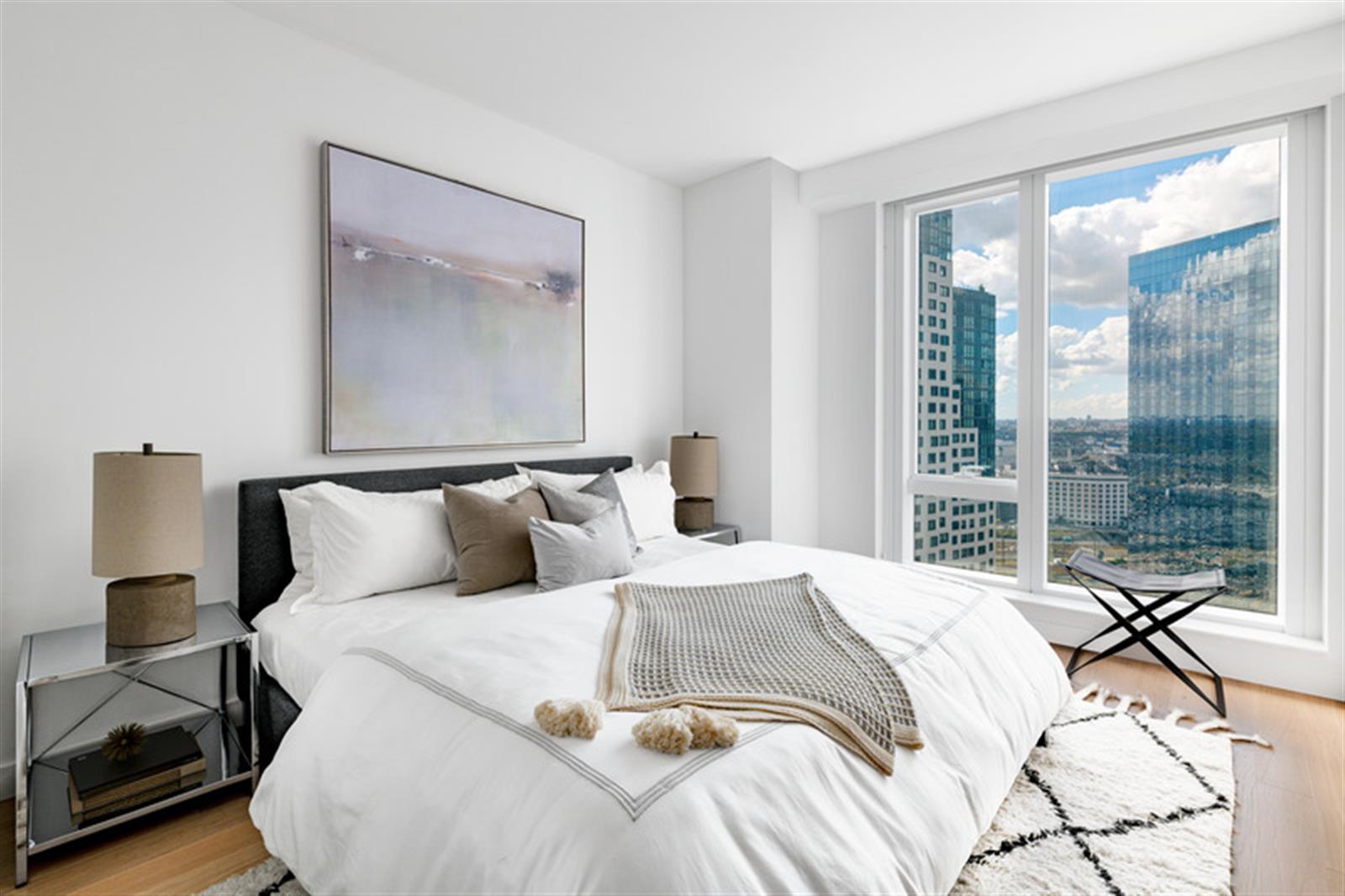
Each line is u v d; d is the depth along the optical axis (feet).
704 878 3.15
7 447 6.34
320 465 8.59
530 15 8.00
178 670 7.54
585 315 11.96
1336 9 7.88
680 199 13.94
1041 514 11.62
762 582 6.97
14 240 6.34
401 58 8.93
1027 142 10.48
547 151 11.30
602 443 12.37
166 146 7.25
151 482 6.03
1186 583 8.77
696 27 8.28
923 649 5.64
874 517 13.29
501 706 4.25
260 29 7.95
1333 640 8.71
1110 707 8.35
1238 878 5.16
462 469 9.93
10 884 5.18
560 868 3.22
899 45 8.71
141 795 5.83
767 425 12.68
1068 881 5.01
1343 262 8.66
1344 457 8.64
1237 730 7.70
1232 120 9.48
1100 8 7.91
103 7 6.81
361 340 8.79
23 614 6.44
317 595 7.31
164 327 7.27
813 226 13.71
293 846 4.57
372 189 8.87
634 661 4.97
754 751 3.90
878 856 3.87
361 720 4.68
